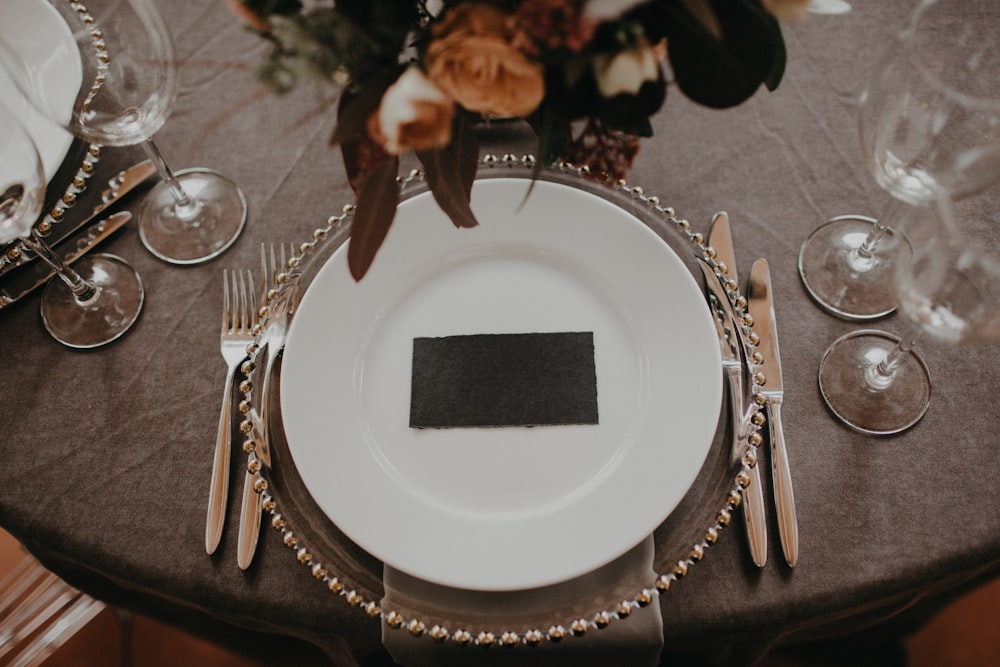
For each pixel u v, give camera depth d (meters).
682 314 0.65
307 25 0.42
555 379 0.65
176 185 0.77
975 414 0.67
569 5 0.38
